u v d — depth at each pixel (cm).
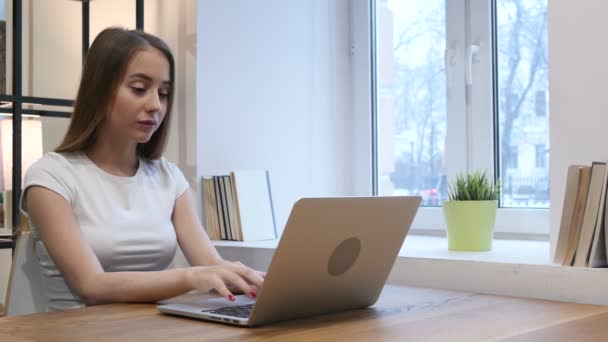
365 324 116
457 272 170
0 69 226
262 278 135
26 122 226
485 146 234
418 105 254
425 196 253
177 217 190
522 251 188
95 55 168
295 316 120
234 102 242
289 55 258
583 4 164
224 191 234
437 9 248
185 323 116
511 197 230
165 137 187
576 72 165
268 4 251
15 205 208
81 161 174
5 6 245
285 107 256
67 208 161
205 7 234
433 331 109
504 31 232
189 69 235
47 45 253
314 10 266
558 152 168
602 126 161
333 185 270
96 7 259
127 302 140
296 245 109
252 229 234
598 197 148
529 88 226
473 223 189
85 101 170
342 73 270
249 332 109
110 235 169
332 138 270
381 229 124
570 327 112
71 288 156
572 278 149
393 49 261
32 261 161
